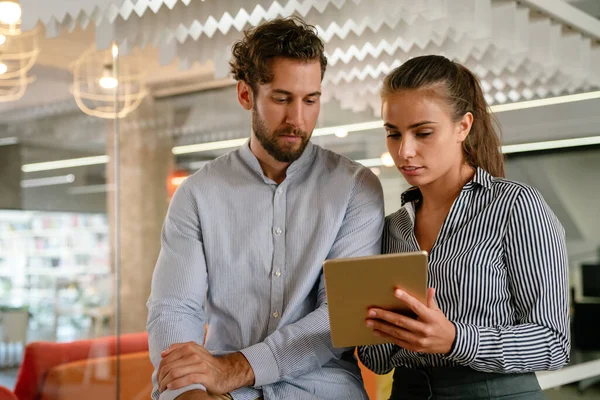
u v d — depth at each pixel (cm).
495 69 346
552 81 399
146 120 744
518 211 166
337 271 141
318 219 185
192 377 160
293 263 184
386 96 172
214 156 739
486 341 157
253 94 183
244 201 189
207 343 189
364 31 288
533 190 169
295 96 177
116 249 762
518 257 165
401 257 137
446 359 173
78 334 755
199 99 735
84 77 687
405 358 180
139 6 228
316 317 176
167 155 756
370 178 192
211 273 189
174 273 187
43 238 757
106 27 239
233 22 259
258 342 183
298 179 190
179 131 747
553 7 274
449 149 170
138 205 771
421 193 188
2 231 746
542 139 530
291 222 186
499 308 168
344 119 564
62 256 761
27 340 733
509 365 160
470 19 241
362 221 187
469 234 171
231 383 167
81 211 766
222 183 191
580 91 487
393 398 186
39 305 741
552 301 163
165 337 180
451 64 173
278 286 183
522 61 329
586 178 532
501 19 260
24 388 495
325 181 189
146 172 762
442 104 167
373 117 552
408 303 144
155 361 181
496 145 184
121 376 533
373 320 151
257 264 185
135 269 775
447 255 173
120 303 771
